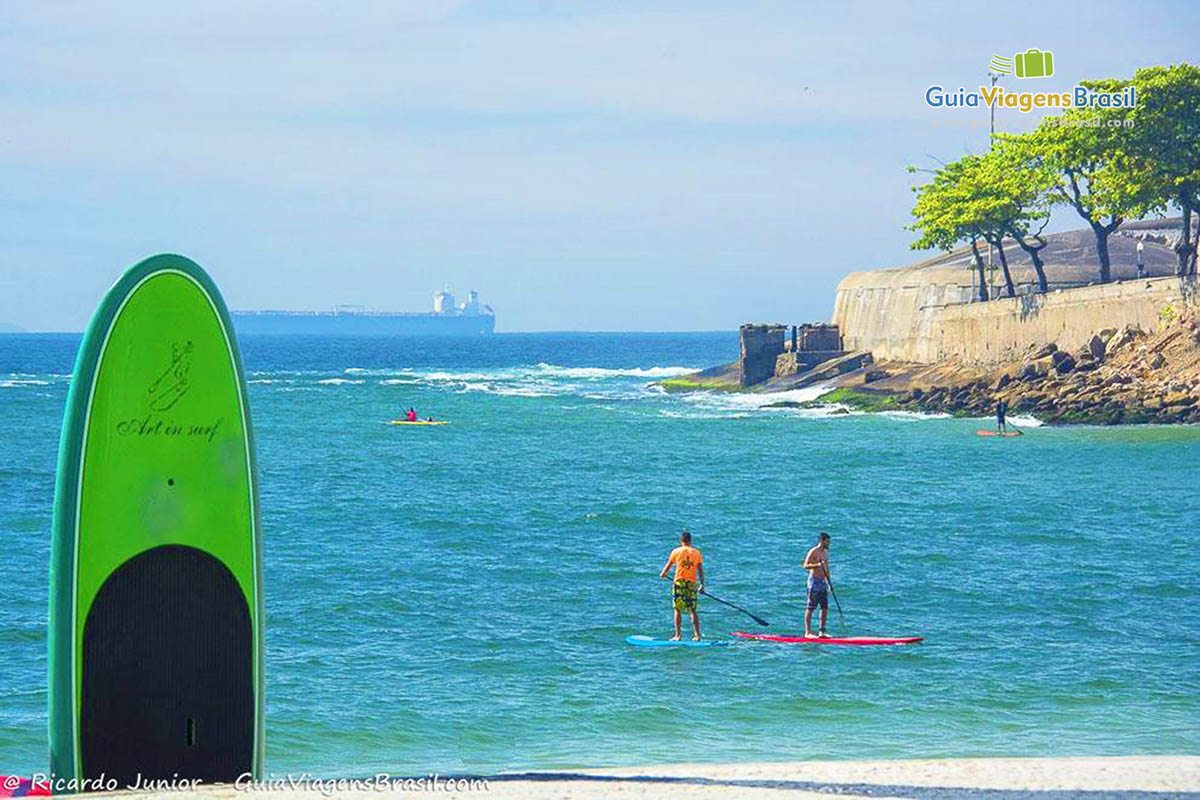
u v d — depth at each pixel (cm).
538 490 9369
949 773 2252
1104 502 8388
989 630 4491
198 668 2038
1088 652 4109
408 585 5397
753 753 3042
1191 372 13812
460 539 6894
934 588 5350
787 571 5859
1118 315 15000
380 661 4012
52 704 1984
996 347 16900
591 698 3569
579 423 16112
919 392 16550
